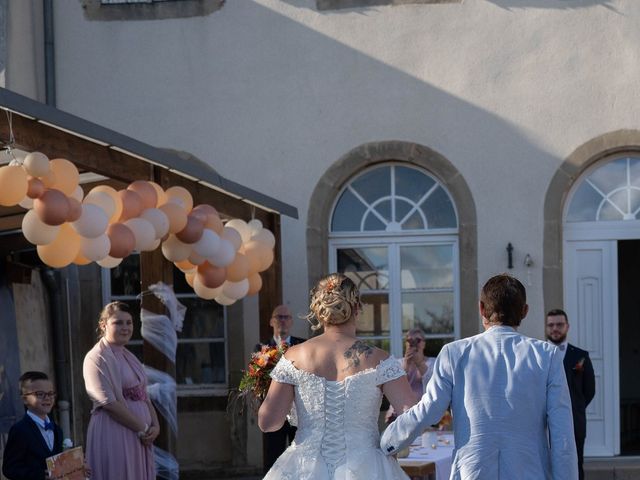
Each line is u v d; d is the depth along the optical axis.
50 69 10.96
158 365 7.17
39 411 6.08
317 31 10.80
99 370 6.59
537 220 10.52
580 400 8.30
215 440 10.78
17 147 5.57
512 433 4.33
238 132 10.82
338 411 4.47
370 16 10.74
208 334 10.98
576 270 10.64
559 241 10.48
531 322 10.47
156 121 10.89
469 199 10.57
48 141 5.84
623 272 15.26
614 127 10.46
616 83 10.48
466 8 10.66
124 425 6.59
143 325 7.21
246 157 10.81
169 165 6.84
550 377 4.38
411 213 10.82
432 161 10.63
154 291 7.22
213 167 10.84
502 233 10.54
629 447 11.41
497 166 10.57
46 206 5.53
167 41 10.91
